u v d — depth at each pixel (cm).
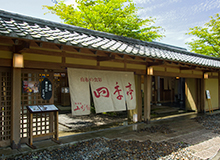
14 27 451
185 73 1108
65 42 463
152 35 1277
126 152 524
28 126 588
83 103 664
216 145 603
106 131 750
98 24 1193
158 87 1672
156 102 1633
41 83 604
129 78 817
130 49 646
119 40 765
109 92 742
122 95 785
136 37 1245
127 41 788
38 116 656
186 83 1334
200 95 1273
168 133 732
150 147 568
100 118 1057
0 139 528
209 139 667
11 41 454
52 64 593
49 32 521
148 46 864
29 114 550
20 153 488
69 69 633
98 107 704
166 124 894
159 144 598
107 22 1255
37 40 422
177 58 786
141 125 859
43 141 596
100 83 718
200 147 580
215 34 1673
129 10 1289
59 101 1470
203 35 1647
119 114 1169
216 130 801
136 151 533
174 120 998
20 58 506
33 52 549
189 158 496
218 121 992
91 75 695
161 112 1243
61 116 1106
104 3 1309
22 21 548
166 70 986
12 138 518
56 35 501
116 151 530
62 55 611
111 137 664
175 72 1040
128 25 1259
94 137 661
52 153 507
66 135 685
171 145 593
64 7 1194
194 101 1281
